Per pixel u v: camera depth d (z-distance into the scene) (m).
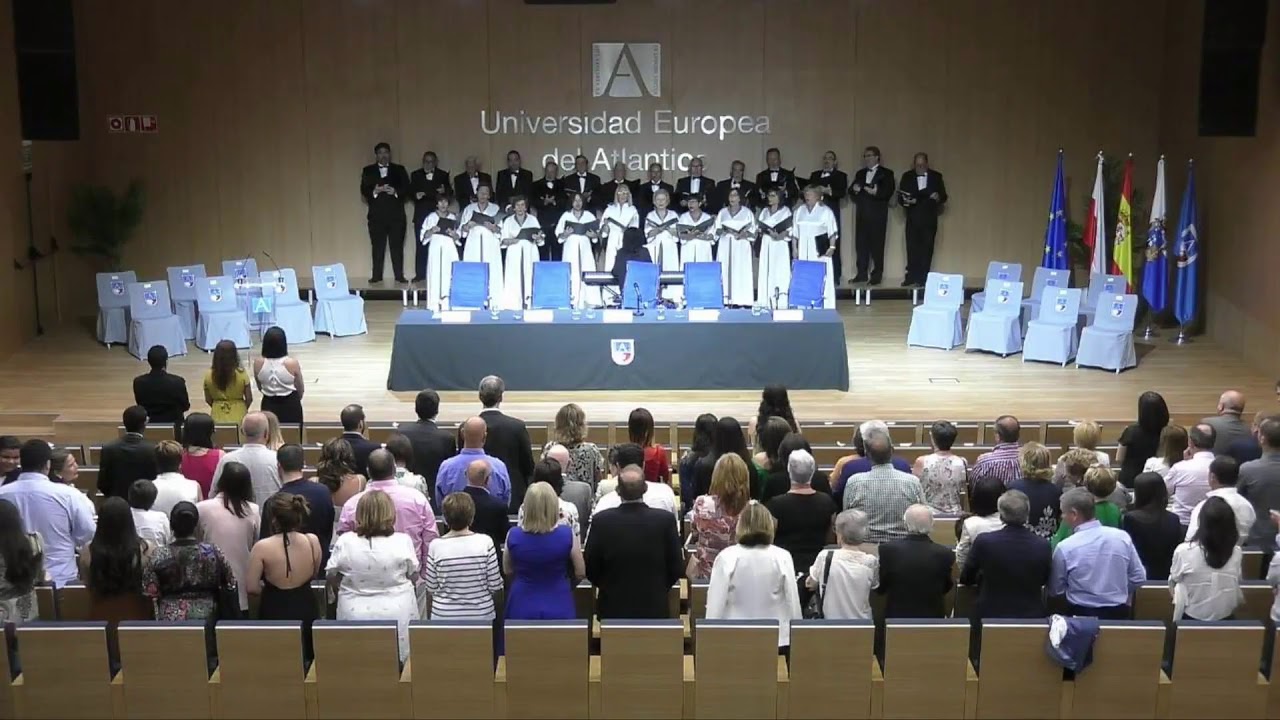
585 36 18.70
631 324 13.57
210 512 7.13
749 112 18.88
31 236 16.56
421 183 18.45
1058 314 15.23
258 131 18.78
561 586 6.70
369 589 6.58
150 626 6.18
